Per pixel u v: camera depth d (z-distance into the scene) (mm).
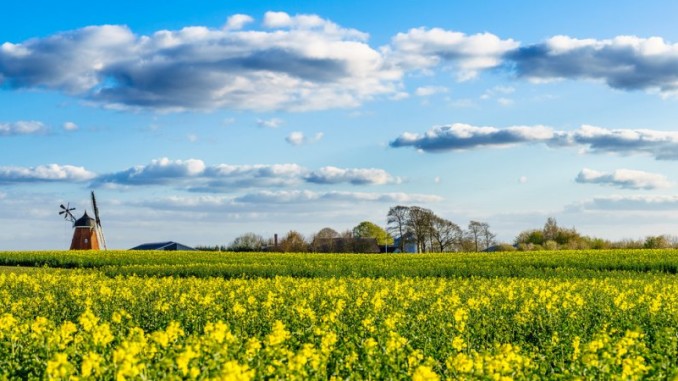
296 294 29609
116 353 11688
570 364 15500
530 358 14836
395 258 63750
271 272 45875
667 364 14484
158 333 13633
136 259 63375
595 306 25109
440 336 19312
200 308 24734
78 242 97562
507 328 21984
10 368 14531
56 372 11617
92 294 30641
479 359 13047
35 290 33969
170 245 138250
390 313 23109
